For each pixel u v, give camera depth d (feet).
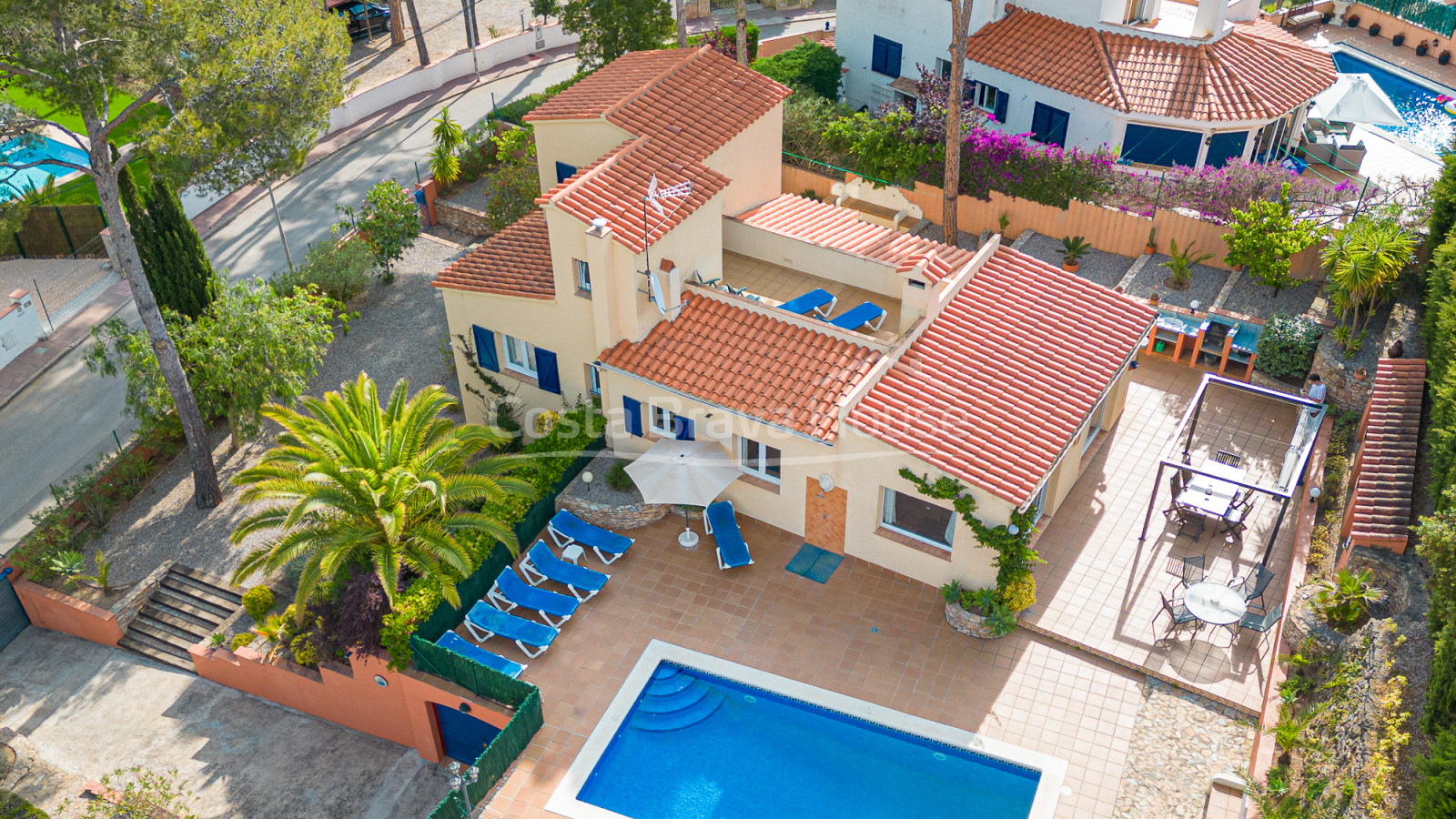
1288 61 132.16
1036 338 89.45
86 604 95.25
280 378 102.47
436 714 83.05
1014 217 124.98
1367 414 87.92
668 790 73.36
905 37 148.46
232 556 99.45
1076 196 119.65
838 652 81.25
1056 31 137.18
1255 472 93.66
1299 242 105.81
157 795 82.99
